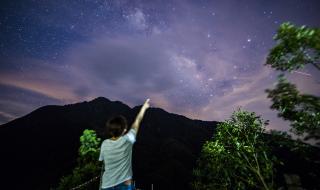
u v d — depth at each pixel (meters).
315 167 7.90
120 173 2.84
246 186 11.37
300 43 3.94
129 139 2.87
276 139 7.48
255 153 10.49
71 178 12.77
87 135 13.45
